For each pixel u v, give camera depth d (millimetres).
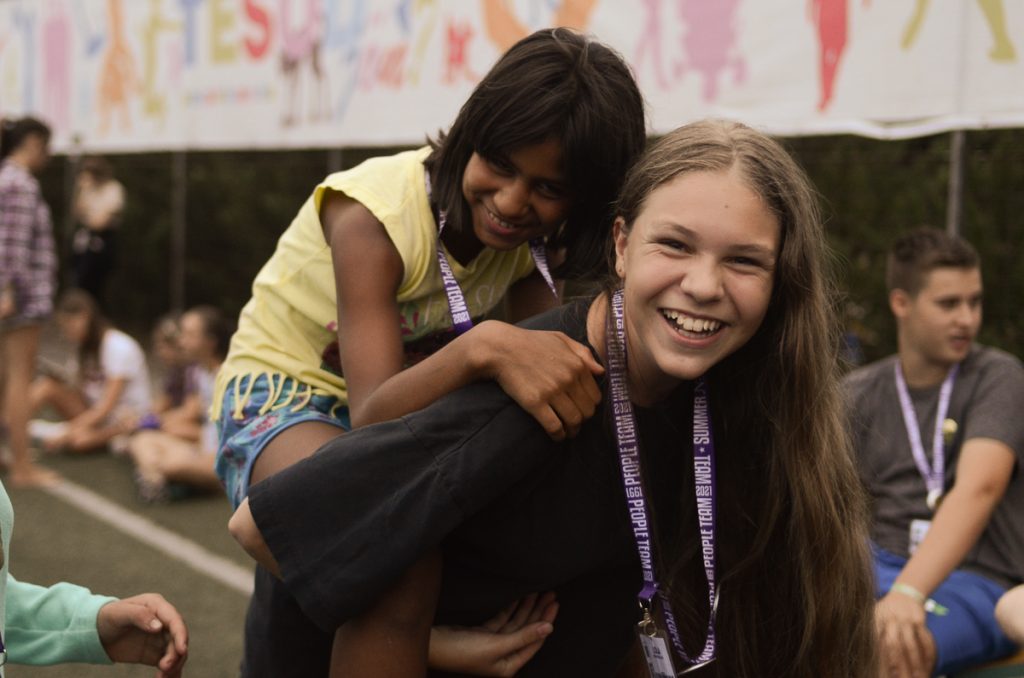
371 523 1505
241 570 4434
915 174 5293
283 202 8875
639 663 1925
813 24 3688
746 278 1521
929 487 2881
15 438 5859
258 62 5953
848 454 1776
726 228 1495
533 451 1522
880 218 5379
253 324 2201
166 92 6688
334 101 5453
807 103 3717
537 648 1702
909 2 3453
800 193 1587
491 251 2094
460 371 1562
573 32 1961
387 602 1549
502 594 1650
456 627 1718
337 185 1979
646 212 1552
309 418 2010
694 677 1781
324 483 1526
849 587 1720
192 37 6449
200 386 6098
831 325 1755
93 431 6668
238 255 9375
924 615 2482
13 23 8516
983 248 4820
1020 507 2803
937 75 3408
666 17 4055
